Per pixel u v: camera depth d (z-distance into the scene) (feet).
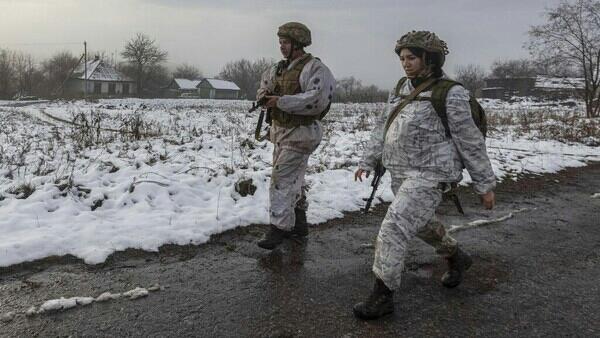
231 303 10.54
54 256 12.33
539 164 31.42
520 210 20.40
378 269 10.05
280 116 13.41
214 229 14.98
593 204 22.33
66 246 12.77
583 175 30.01
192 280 11.64
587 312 11.00
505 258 14.44
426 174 10.07
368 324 9.95
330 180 22.29
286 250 14.06
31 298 10.27
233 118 59.36
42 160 21.74
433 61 10.12
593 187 26.45
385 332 9.66
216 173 20.84
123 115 66.54
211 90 286.87
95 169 20.49
